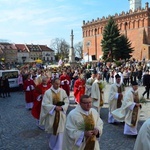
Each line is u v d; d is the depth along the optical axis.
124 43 58.38
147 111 12.80
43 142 8.31
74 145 4.77
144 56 66.38
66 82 15.54
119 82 10.66
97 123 4.98
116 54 56.97
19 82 23.50
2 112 13.57
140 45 67.62
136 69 26.23
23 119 11.78
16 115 12.73
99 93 11.86
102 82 11.96
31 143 8.24
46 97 7.54
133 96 8.75
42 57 129.62
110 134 9.00
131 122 8.59
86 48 84.19
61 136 7.32
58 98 7.57
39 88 10.03
